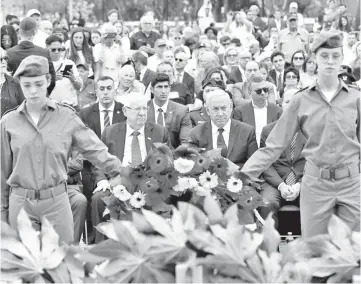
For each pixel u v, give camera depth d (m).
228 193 8.42
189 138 10.96
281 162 10.91
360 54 17.77
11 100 12.12
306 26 28.08
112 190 8.55
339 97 8.13
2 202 8.36
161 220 6.22
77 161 10.63
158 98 12.33
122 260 6.21
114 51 18.28
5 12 26.92
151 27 22.92
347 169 8.09
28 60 8.08
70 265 6.35
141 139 10.74
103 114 11.90
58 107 8.25
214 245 6.07
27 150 8.11
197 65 18.98
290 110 8.29
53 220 8.19
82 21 28.56
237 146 10.86
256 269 6.10
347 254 6.34
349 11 24.77
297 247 6.39
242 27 25.62
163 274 6.18
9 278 6.28
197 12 33.31
